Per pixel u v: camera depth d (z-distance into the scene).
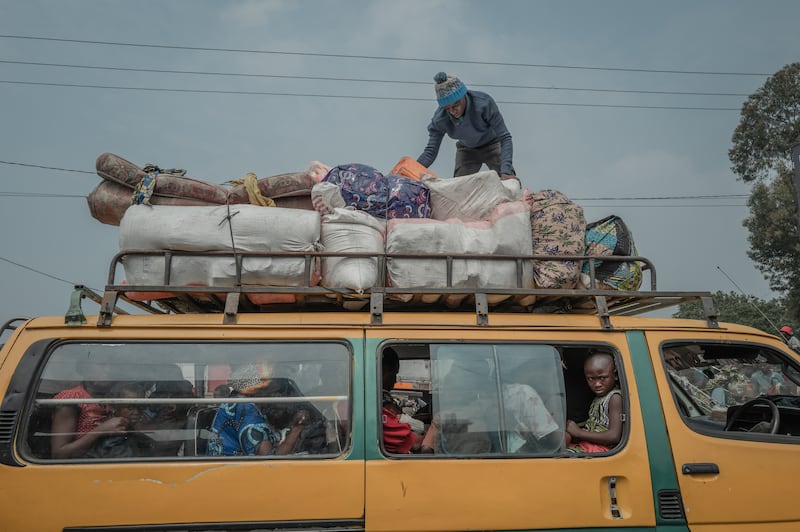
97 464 2.74
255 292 3.12
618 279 3.75
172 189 3.37
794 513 3.10
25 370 2.83
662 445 3.11
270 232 3.24
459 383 3.13
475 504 2.87
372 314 3.15
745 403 3.48
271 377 3.00
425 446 3.07
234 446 2.91
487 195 3.75
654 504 3.02
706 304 3.49
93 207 3.49
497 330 3.23
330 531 2.77
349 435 2.93
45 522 2.65
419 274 3.36
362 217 3.40
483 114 5.43
